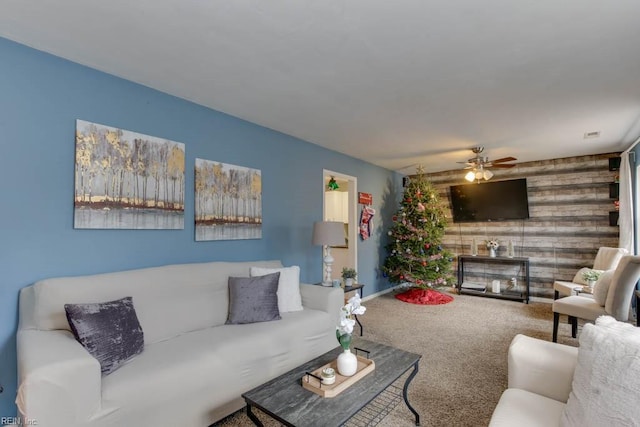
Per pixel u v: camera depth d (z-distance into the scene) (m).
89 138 2.31
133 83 2.58
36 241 2.08
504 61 2.26
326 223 3.65
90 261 2.31
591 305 3.21
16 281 2.00
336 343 2.97
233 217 3.30
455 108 3.15
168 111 2.80
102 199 2.36
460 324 4.09
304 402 1.52
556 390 1.47
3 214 1.96
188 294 2.52
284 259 3.93
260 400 1.53
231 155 3.33
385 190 6.24
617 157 4.86
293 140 4.11
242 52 2.16
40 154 2.10
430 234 5.45
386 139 4.24
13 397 1.95
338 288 3.12
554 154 5.09
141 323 2.20
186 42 2.04
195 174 2.98
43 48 2.10
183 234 2.88
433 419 2.07
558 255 5.35
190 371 1.83
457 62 2.28
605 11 1.72
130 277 2.29
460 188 6.14
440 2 1.66
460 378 2.63
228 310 2.72
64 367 1.40
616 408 1.03
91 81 2.34
